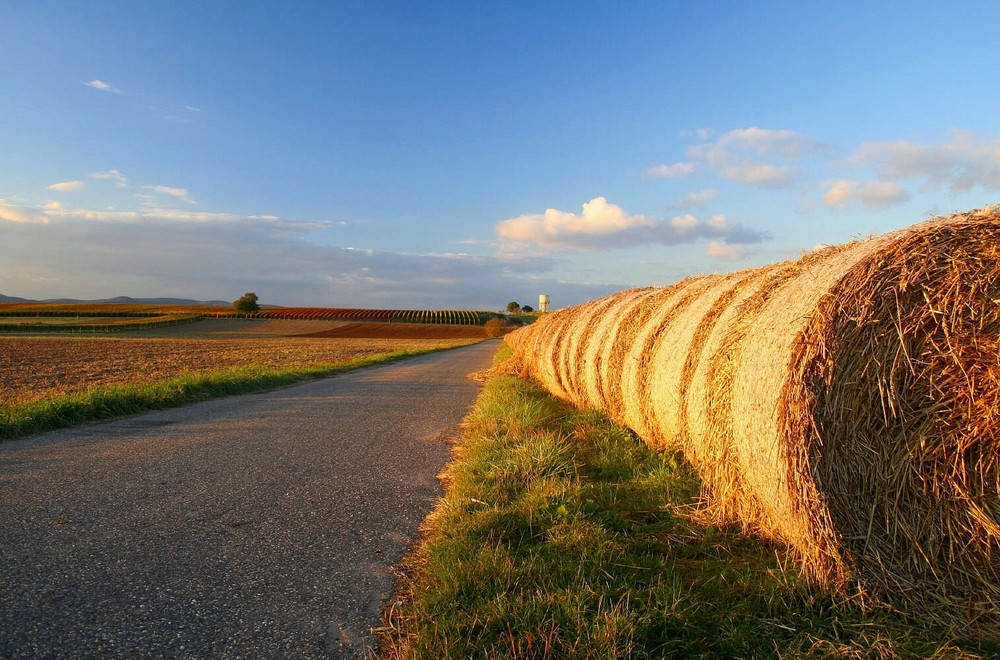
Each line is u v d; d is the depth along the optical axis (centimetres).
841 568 303
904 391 304
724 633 273
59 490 508
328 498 486
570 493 447
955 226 307
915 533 296
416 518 436
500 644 253
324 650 259
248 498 485
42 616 287
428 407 1050
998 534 285
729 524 400
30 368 2238
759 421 333
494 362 2267
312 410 1010
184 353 3347
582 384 898
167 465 601
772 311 358
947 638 278
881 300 307
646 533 396
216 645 262
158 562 354
